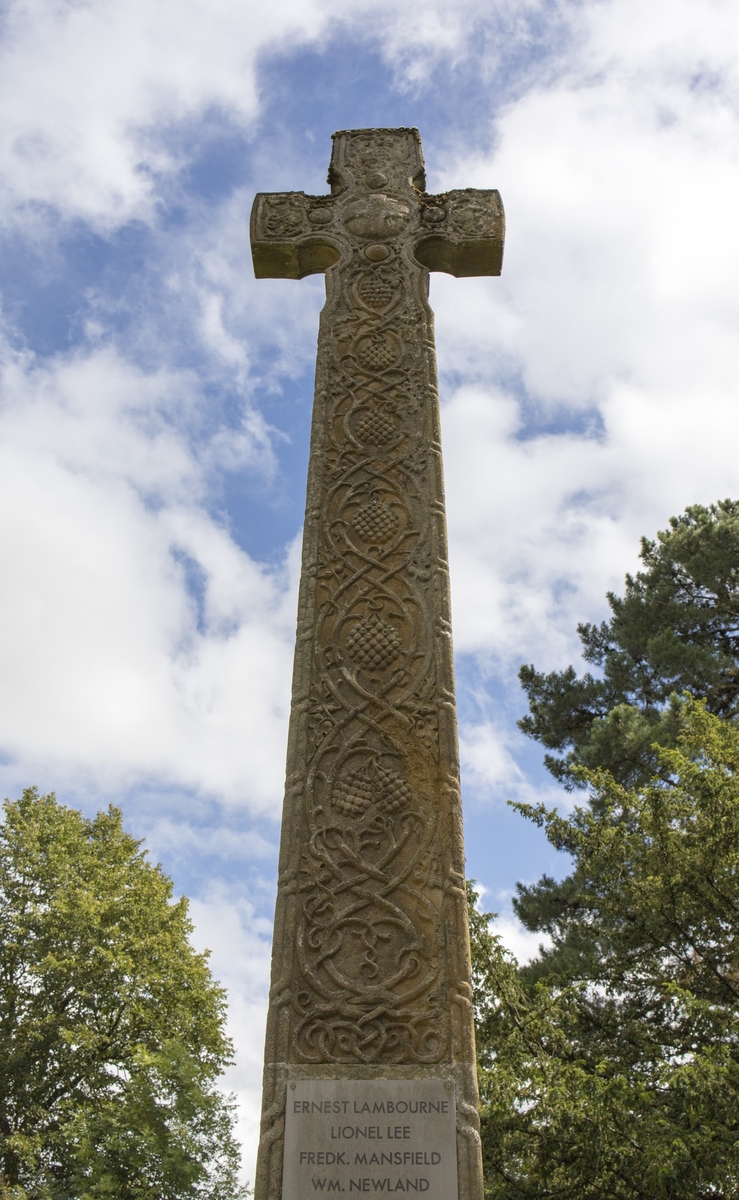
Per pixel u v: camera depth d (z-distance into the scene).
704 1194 6.82
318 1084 3.52
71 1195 14.95
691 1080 6.51
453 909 3.91
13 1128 16.91
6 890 20.55
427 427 5.43
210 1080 15.60
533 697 18.34
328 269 6.11
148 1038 18.31
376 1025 3.65
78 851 21.61
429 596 4.81
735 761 9.47
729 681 17.31
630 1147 6.61
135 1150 14.16
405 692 4.50
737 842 8.42
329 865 4.02
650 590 18.91
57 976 18.42
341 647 4.64
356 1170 3.36
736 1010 8.12
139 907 19.77
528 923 15.46
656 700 17.33
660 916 8.94
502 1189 7.38
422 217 6.36
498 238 6.25
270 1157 3.39
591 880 11.34
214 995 19.41
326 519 5.09
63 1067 17.75
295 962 3.80
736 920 8.58
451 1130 3.43
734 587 18.08
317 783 4.24
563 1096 6.77
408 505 5.14
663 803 9.01
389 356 5.72
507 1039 7.74
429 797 4.20
